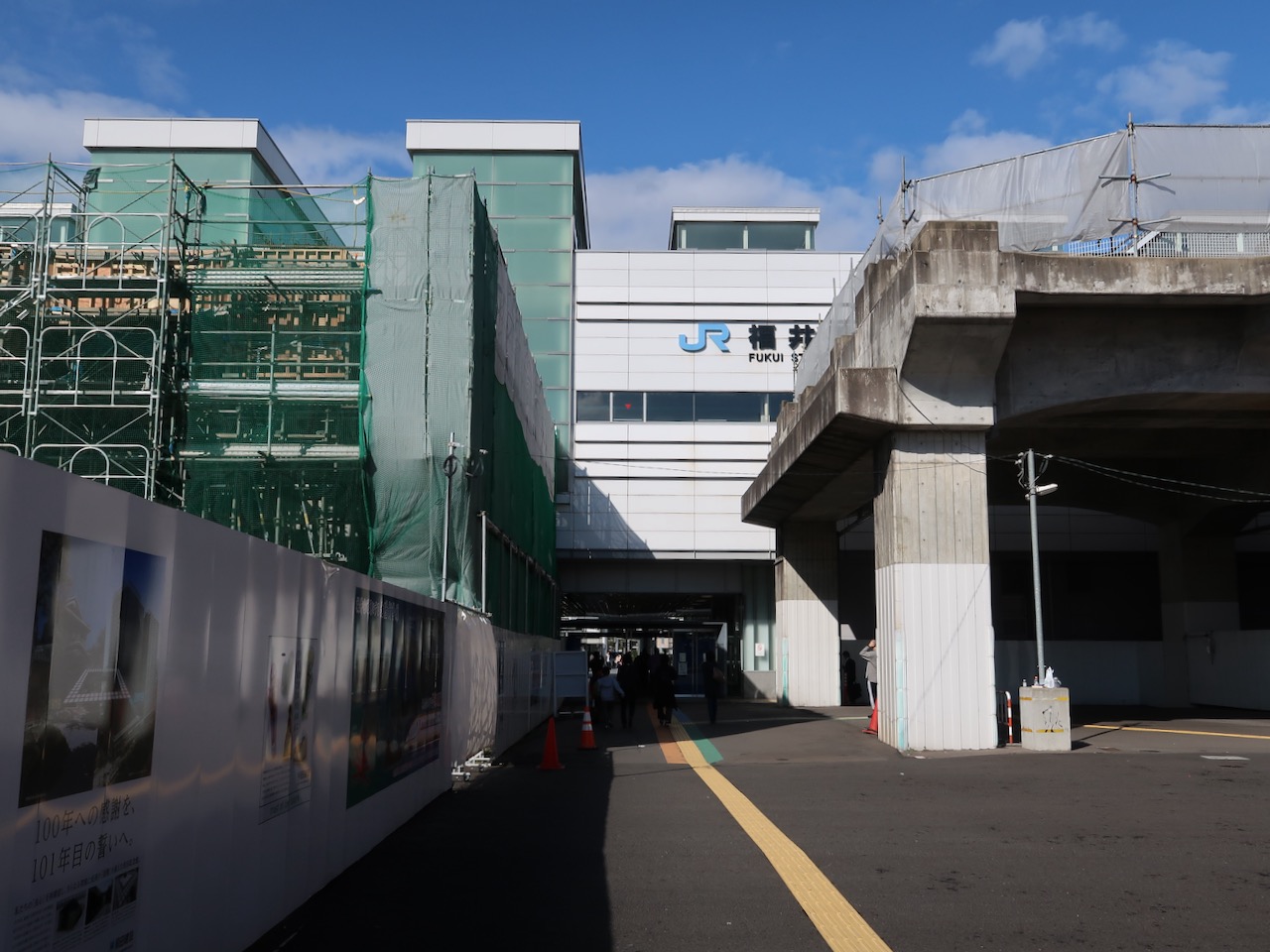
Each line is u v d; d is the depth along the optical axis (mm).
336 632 7887
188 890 5270
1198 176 18797
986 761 16766
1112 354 19359
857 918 7035
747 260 39750
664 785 13898
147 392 19281
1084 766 15867
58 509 4090
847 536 37938
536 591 30547
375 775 9180
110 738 4492
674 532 38500
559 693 27031
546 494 33812
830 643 33750
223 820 5738
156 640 4938
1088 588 36969
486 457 21000
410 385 19250
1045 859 8930
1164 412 21203
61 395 20266
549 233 39781
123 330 20188
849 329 24031
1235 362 19203
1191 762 16266
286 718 6785
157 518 4957
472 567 19219
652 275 39656
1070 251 19062
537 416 30984
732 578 39406
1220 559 31797
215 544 5641
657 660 26375
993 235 17953
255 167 39469
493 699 16688
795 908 7297
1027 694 18312
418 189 19906
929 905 7371
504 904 7348
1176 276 18109
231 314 20891
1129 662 33688
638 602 50906
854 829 10445
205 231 23969
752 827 10555
